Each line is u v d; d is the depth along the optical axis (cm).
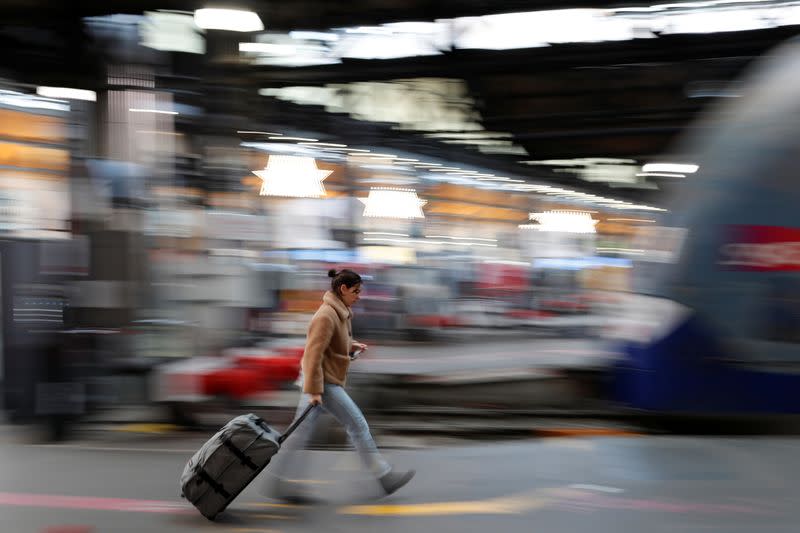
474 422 783
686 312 714
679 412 715
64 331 730
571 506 507
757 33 988
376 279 1596
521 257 2120
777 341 689
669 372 717
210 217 916
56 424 710
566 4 977
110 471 607
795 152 700
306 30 1038
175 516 500
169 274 853
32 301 730
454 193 1902
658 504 509
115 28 933
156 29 935
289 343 888
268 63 1070
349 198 1527
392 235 1656
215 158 942
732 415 701
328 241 1466
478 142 1719
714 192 718
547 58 1063
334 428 704
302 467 586
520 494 535
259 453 481
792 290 688
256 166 1295
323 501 527
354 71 1105
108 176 842
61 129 959
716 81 1148
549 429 743
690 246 719
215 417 772
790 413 690
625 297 764
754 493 529
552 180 2142
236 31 955
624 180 2162
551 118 1360
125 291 796
